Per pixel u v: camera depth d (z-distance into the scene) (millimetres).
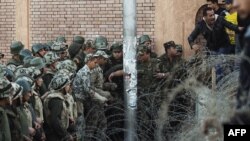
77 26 11828
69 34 11922
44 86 7543
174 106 4887
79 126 6930
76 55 9602
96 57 7879
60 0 11953
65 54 9117
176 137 4641
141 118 5754
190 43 8953
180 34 10789
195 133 4195
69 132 7074
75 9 11812
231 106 3557
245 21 2941
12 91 6027
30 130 6473
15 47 9336
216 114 3609
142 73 7770
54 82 6988
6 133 5777
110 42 11500
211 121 3303
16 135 6102
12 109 6164
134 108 5875
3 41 12594
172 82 5859
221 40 7891
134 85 5996
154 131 5395
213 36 7977
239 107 2982
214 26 7914
